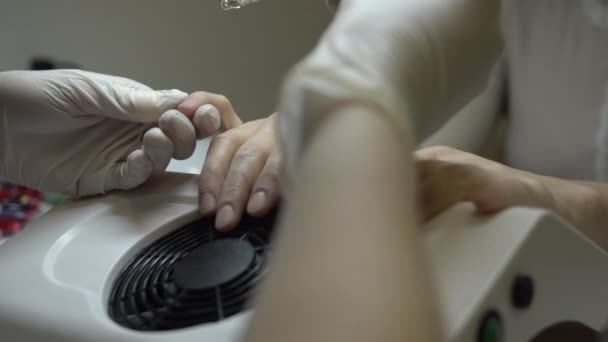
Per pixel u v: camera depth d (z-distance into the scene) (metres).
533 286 0.35
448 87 0.35
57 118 0.58
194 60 1.04
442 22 0.33
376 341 0.19
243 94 1.06
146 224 0.52
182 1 0.99
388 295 0.20
